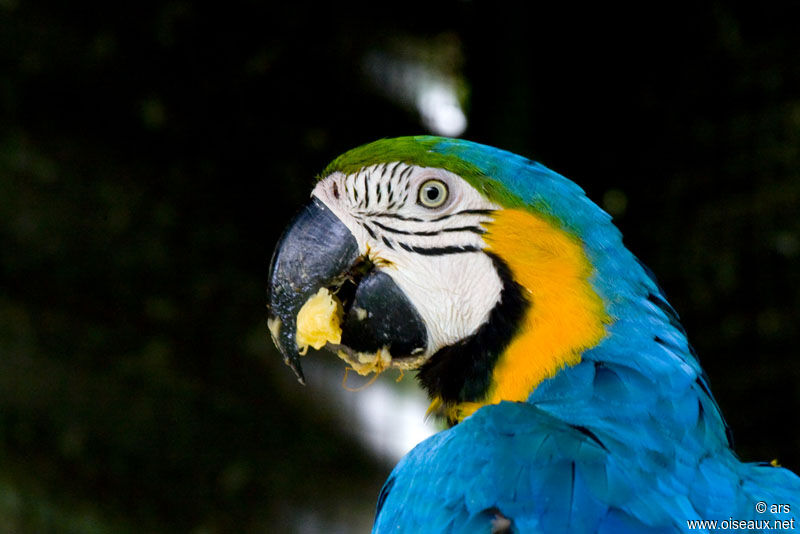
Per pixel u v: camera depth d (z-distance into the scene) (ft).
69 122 22.50
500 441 7.04
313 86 26.76
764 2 19.57
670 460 6.81
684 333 8.54
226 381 22.06
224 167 24.38
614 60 21.98
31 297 20.43
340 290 9.45
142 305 21.76
